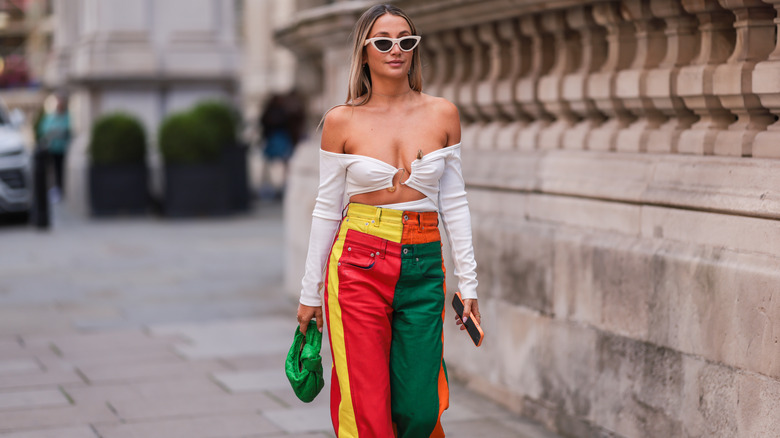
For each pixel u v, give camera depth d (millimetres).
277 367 5570
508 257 4680
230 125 14391
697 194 3480
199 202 14000
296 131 16125
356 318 2992
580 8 4242
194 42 15008
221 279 8922
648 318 3688
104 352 5965
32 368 5543
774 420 3053
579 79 4324
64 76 18750
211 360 5746
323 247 3121
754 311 3133
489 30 5035
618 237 3918
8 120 13969
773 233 3102
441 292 3061
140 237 12039
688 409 3469
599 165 4109
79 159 14977
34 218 13000
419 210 3021
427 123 3045
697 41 3805
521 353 4586
